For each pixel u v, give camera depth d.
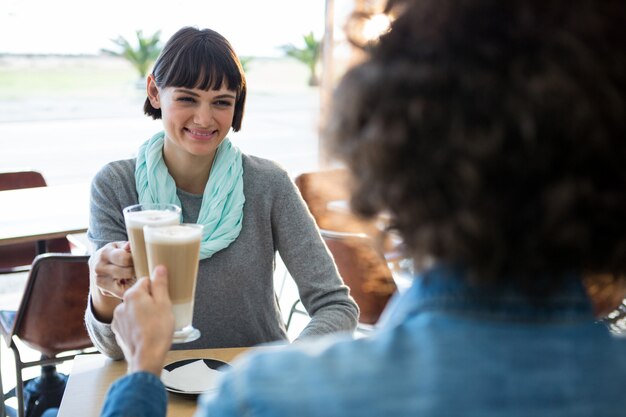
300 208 1.80
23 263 3.30
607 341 0.48
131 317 0.84
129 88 18.02
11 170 3.40
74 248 3.38
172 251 1.10
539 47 0.47
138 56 12.06
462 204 0.47
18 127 11.49
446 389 0.45
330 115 0.54
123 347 0.86
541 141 0.45
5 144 9.79
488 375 0.46
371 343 0.49
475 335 0.47
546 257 0.47
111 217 1.71
